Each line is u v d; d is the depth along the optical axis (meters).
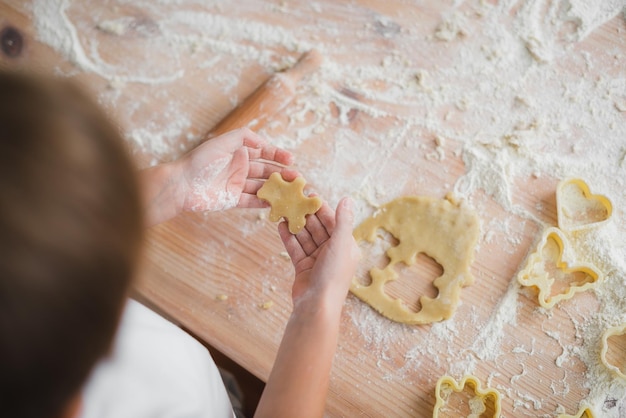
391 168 1.05
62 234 0.39
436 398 0.88
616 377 0.88
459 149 1.05
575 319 0.93
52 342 0.41
